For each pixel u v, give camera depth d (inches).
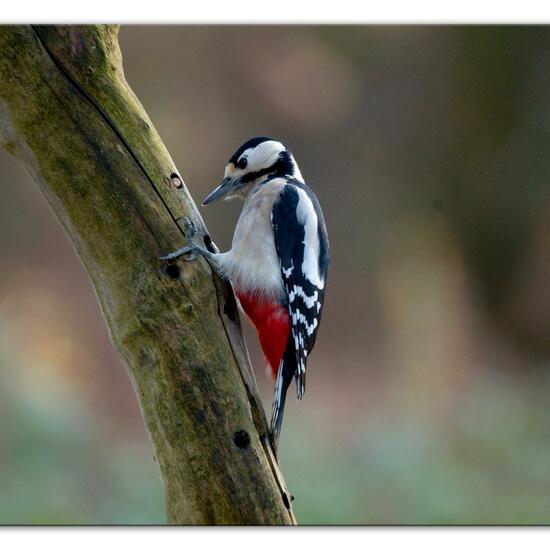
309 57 788.6
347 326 732.7
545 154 797.2
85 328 631.2
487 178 802.8
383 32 799.7
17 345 536.4
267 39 779.4
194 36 762.8
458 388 617.3
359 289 755.4
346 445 482.6
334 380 669.9
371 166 800.3
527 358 741.3
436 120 810.8
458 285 767.1
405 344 705.6
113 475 447.5
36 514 405.1
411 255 776.9
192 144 762.8
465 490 435.8
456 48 805.2
